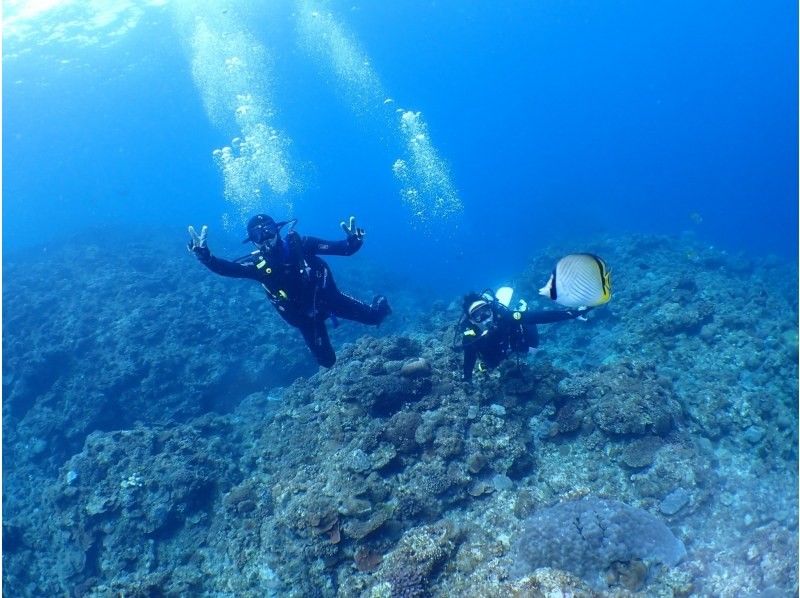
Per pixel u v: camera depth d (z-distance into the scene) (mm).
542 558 4168
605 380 6547
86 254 18562
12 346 12695
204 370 11594
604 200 55125
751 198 59875
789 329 7621
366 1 41188
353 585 4832
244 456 8008
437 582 4426
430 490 5559
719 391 6883
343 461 5887
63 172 81250
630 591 3705
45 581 7340
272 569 5586
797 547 3979
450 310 13430
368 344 8531
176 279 15398
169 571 6109
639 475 5539
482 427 6129
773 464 5574
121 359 11609
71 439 10594
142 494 7219
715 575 4105
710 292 10000
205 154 96625
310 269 5383
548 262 15906
